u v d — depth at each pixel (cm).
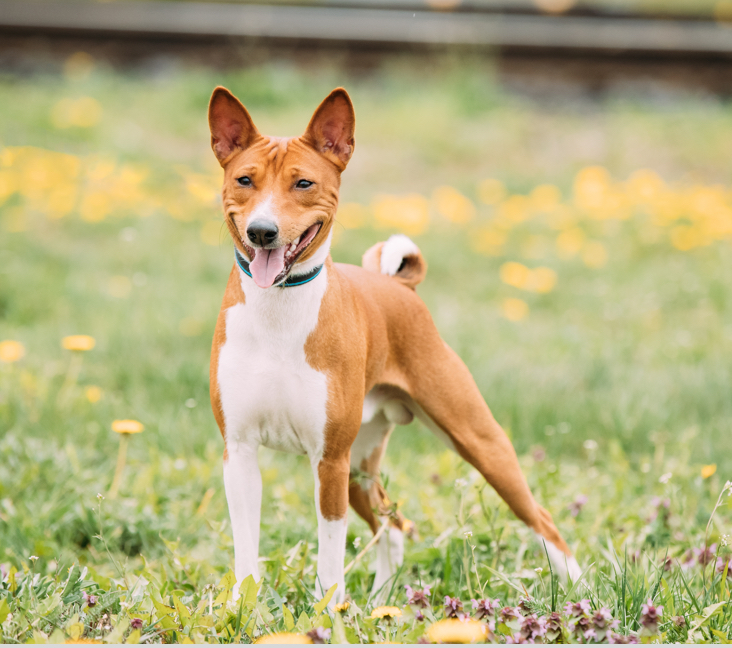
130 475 643
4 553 520
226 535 523
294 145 435
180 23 1911
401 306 496
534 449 711
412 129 1730
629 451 726
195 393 793
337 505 436
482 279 1224
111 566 532
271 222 405
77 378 822
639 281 1190
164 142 1639
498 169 1644
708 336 1007
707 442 703
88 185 1416
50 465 624
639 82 1920
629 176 1620
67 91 1770
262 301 424
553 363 902
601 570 486
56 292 1071
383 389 504
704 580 452
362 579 507
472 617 408
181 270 1185
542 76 1936
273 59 1941
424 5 1980
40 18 1878
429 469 666
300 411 427
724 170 1628
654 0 2038
